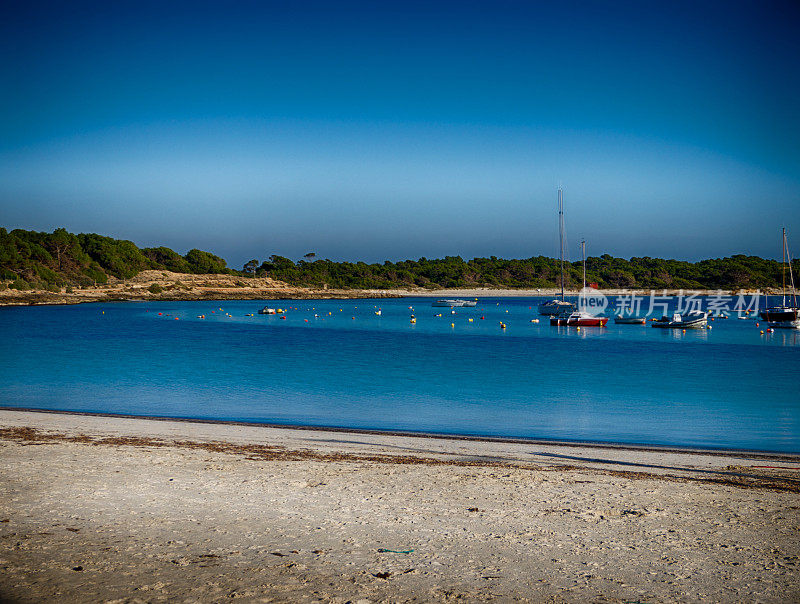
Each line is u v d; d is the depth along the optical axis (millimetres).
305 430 18141
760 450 16297
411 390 28141
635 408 23656
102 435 15773
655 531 8375
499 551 7562
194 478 10938
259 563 7016
